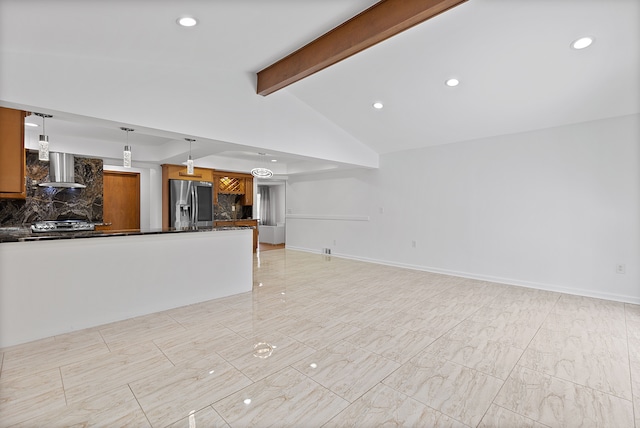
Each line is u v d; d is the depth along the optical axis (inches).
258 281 197.5
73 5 72.7
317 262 266.7
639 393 78.4
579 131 163.5
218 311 140.3
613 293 155.2
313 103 183.3
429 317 132.6
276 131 168.4
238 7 87.0
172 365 92.4
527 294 167.0
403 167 241.0
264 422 68.2
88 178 214.2
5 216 186.2
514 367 91.6
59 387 81.0
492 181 194.5
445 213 217.3
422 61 130.9
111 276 126.4
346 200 287.3
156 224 251.4
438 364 93.4
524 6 96.0
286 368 90.9
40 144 114.5
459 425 67.6
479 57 123.9
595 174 159.0
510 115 166.4
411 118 186.5
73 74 104.3
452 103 162.6
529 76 132.4
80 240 119.0
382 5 100.6
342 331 117.8
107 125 119.0
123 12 80.2
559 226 170.4
